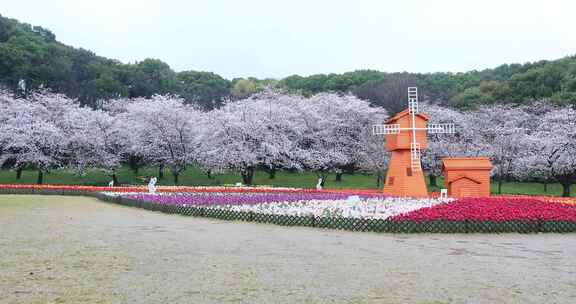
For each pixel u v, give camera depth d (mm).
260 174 59625
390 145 30953
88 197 33375
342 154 51188
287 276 9789
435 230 16844
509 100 63562
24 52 66375
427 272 10359
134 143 50500
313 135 51938
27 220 18734
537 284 9422
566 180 43750
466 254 12672
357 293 8570
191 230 16734
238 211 19938
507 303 8109
